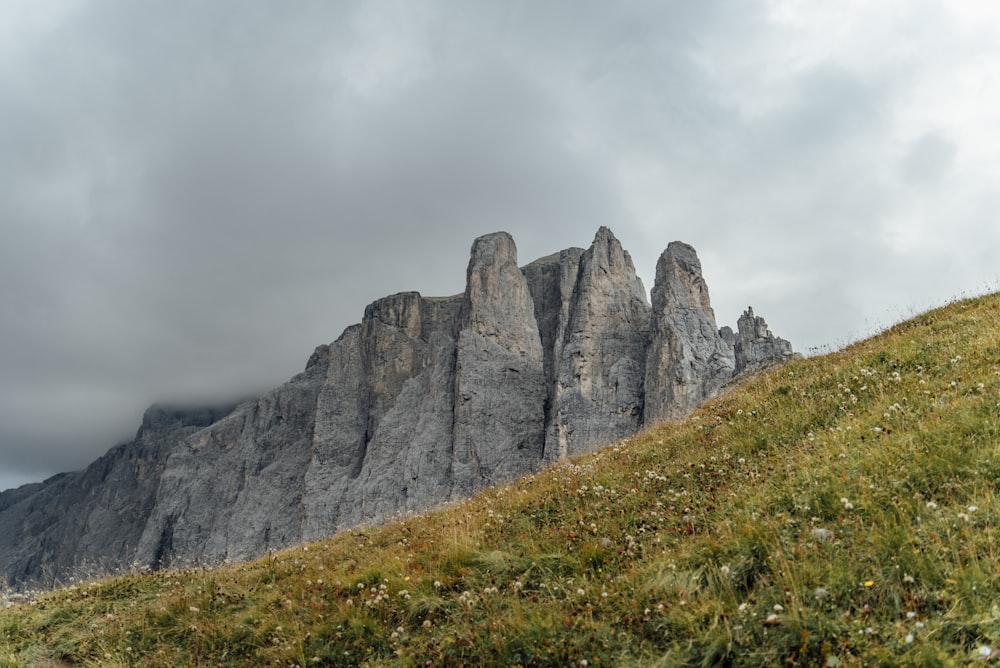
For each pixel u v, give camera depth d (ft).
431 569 37.06
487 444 542.98
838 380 51.55
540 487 52.47
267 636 35.01
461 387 568.41
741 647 22.66
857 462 32.71
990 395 34.83
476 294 642.22
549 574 33.09
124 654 36.06
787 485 33.47
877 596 22.94
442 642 28.96
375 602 34.01
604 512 40.42
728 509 33.96
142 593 47.80
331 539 60.49
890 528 25.99
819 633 21.70
